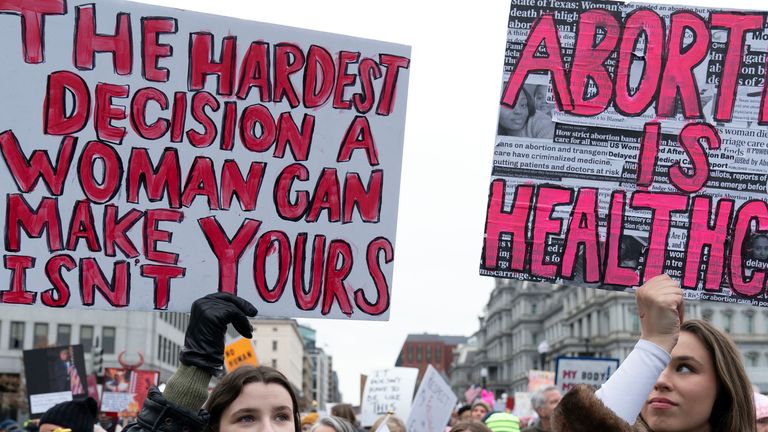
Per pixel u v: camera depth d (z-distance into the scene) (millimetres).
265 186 3951
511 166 4168
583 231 4113
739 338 72438
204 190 3896
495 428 9211
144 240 3830
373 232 4023
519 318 122188
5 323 47656
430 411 9469
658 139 4141
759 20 4141
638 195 4121
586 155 4156
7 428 10781
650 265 4090
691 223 4105
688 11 4172
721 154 4129
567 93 4176
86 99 3816
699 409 3389
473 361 175000
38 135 3770
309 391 165250
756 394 5309
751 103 4129
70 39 3811
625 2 4188
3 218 3723
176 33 3900
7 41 3766
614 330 79312
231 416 3133
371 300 4004
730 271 4074
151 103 3873
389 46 4059
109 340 49812
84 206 3787
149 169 3854
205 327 2979
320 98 4012
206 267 3873
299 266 3953
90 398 6398
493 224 4152
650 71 4168
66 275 3758
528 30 4215
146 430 2865
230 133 3936
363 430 8852
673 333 3277
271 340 121500
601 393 3234
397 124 4066
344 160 4023
